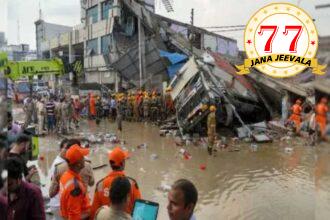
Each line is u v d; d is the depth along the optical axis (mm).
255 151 14281
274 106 21016
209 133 13648
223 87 18188
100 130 20625
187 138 16641
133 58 32094
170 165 11977
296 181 9969
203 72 17672
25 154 5098
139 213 3504
